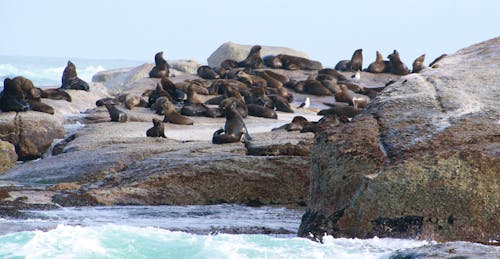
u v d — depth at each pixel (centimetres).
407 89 3650
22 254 2327
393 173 2906
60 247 2422
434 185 2831
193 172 4606
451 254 2164
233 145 5762
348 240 2673
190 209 4219
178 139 7169
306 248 2480
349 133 3291
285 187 4631
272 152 5112
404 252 2286
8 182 5078
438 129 3177
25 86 8225
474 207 2758
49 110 8250
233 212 4162
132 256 2386
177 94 10556
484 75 3650
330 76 14025
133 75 16775
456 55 4119
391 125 3306
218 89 11988
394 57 15262
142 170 4784
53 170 5322
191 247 2473
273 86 13188
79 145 6400
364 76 15100
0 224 3044
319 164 3294
